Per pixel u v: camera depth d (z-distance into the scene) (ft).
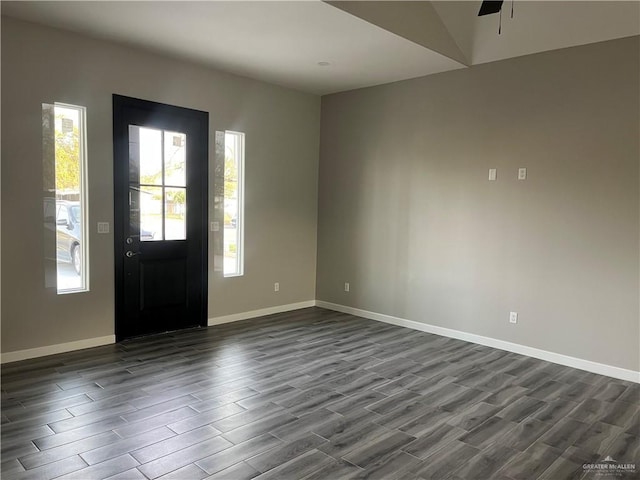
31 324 12.72
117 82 13.84
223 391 11.10
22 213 12.34
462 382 12.09
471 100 15.42
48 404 10.11
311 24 12.00
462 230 15.80
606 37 12.56
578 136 13.23
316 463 8.16
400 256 17.56
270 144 18.21
